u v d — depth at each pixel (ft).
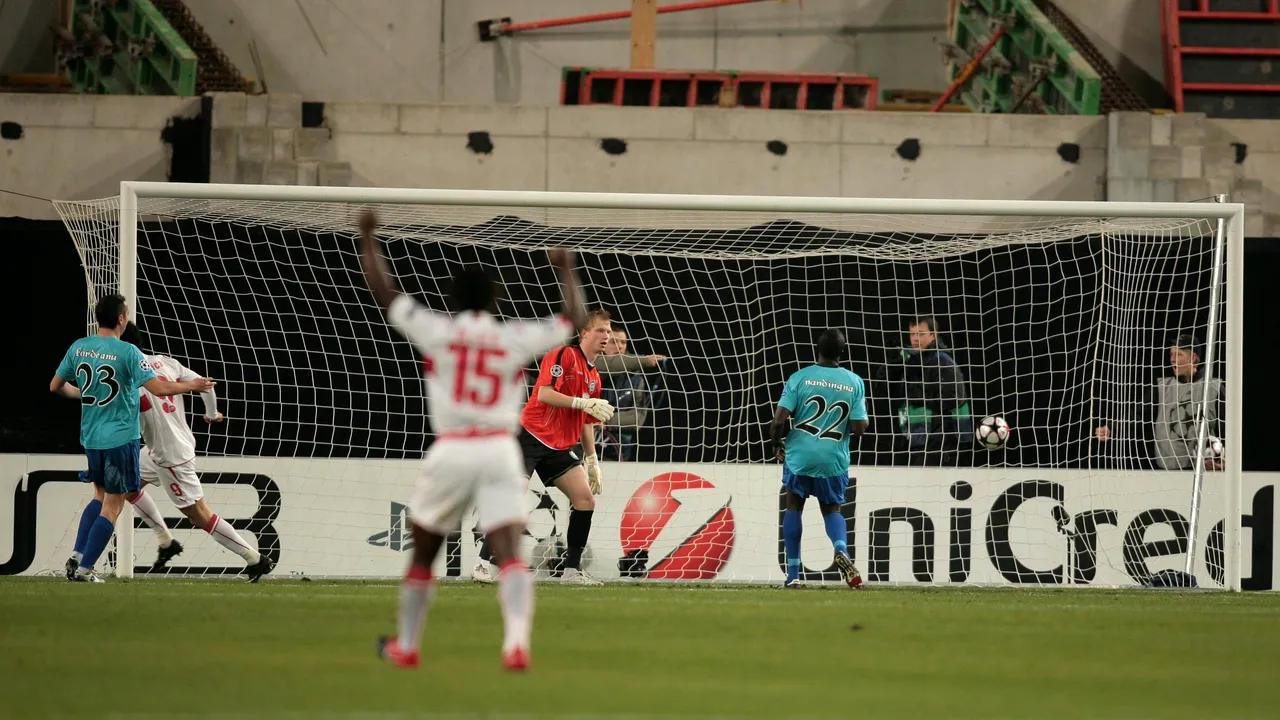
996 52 225.35
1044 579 128.57
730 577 127.44
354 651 60.18
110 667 54.29
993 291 149.07
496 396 51.11
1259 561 131.64
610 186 182.91
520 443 107.76
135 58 207.31
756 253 142.61
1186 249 149.79
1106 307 148.05
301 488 126.82
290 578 120.26
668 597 95.96
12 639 64.13
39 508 125.29
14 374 137.90
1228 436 120.47
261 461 126.21
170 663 55.57
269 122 177.99
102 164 177.37
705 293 148.66
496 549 50.47
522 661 49.73
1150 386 139.74
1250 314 149.79
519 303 146.41
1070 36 228.63
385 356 145.38
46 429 137.90
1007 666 59.88
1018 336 149.18
